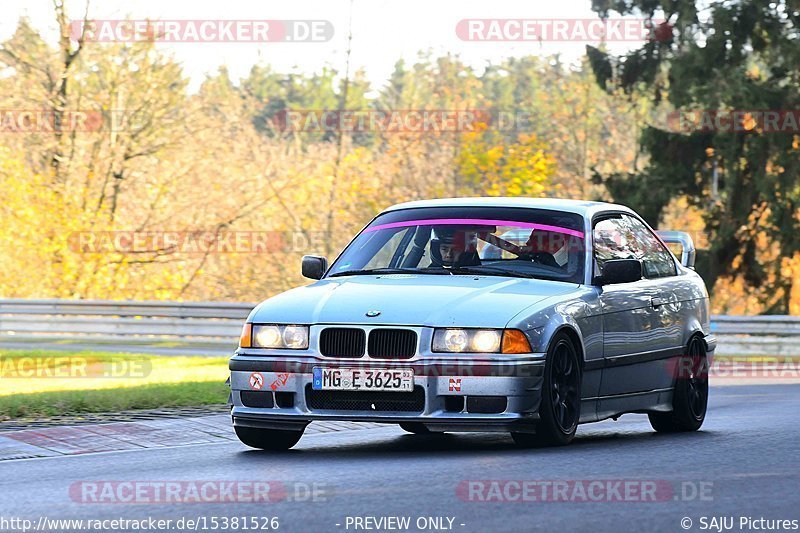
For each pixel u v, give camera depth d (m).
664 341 30.33
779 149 93.50
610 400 28.00
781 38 93.62
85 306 85.00
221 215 126.44
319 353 24.86
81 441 27.56
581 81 159.00
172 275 121.81
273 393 25.30
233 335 80.50
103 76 117.12
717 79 92.75
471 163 125.19
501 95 184.88
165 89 117.88
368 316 24.80
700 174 100.44
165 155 122.12
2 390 44.19
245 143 131.00
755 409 37.22
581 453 24.47
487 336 24.42
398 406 24.47
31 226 113.81
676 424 31.27
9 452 25.98
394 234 29.16
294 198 135.88
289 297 26.48
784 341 71.75
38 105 115.44
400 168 137.88
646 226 32.31
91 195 118.38
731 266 101.38
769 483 20.27
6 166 114.62
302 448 27.03
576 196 157.25
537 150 128.12
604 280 27.73
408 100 164.50
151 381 47.78
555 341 25.42
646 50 97.75
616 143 160.00
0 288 114.62
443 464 22.80
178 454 25.81
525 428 24.61
